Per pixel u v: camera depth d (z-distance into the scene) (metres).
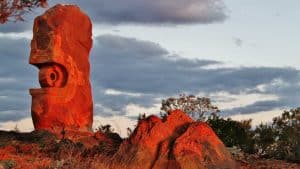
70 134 28.08
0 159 18.67
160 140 17.39
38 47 30.83
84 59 32.03
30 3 21.16
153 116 18.02
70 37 31.20
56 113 29.92
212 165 16.86
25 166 17.52
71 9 31.53
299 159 27.06
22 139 26.97
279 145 32.88
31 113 30.52
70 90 30.53
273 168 22.77
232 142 31.77
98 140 26.55
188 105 36.59
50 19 30.97
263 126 33.88
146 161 17.08
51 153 21.28
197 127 17.38
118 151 17.61
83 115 31.23
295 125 33.75
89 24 32.69
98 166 16.89
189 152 16.77
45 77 30.61
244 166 22.64
